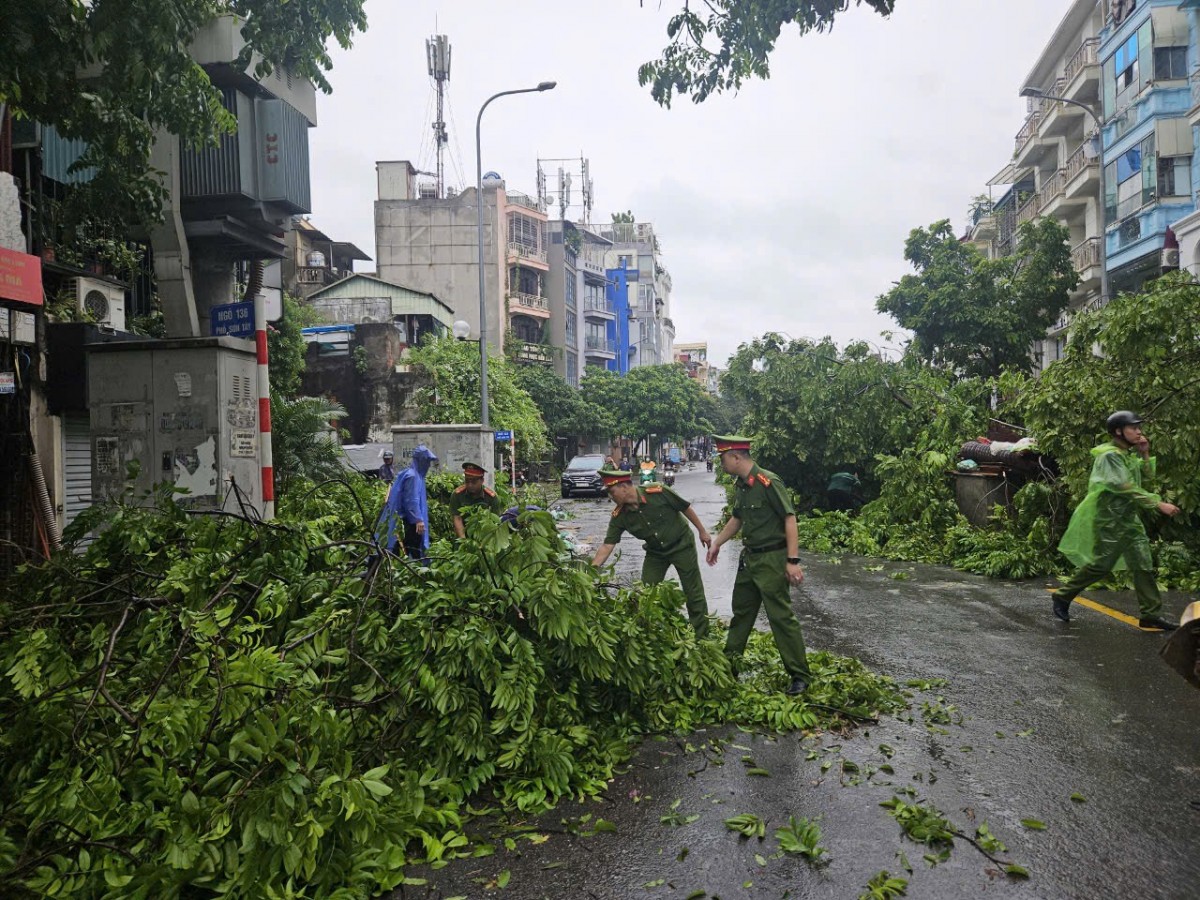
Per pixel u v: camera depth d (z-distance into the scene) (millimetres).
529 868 3248
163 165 11516
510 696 3943
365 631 4133
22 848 2896
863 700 5230
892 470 14938
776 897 2986
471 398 30219
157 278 11836
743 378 19000
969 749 4430
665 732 4855
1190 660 3547
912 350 27359
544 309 56438
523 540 4645
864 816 3643
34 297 7598
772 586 5504
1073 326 10992
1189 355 9766
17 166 10703
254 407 9477
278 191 11914
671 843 3430
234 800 2920
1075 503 10383
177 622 4254
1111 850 3283
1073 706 5078
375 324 30297
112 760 3141
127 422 8961
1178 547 9555
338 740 3244
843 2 7324
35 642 3732
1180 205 24109
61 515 10047
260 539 4973
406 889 3111
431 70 52594
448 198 47594
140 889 2682
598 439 54031
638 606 5141
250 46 7426
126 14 5551
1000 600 8828
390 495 7996
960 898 2949
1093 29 30609
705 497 31766
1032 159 36781
